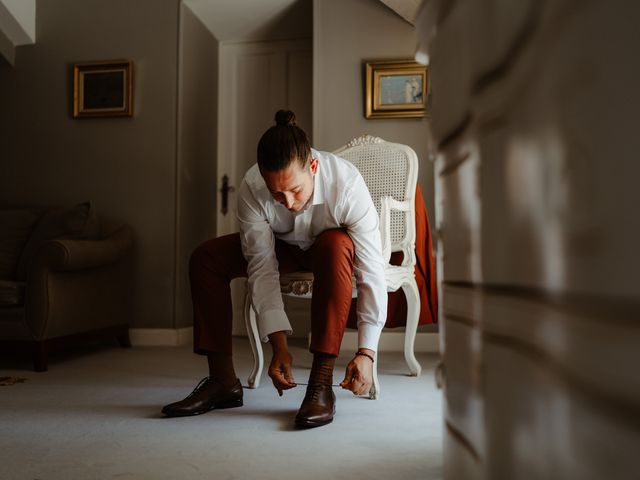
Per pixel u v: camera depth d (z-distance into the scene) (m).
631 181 0.14
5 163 3.97
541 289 0.18
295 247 1.88
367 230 1.61
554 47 0.17
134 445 1.35
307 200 1.61
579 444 0.16
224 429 1.50
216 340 1.74
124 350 3.40
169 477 1.11
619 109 0.14
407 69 3.52
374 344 1.53
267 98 4.40
